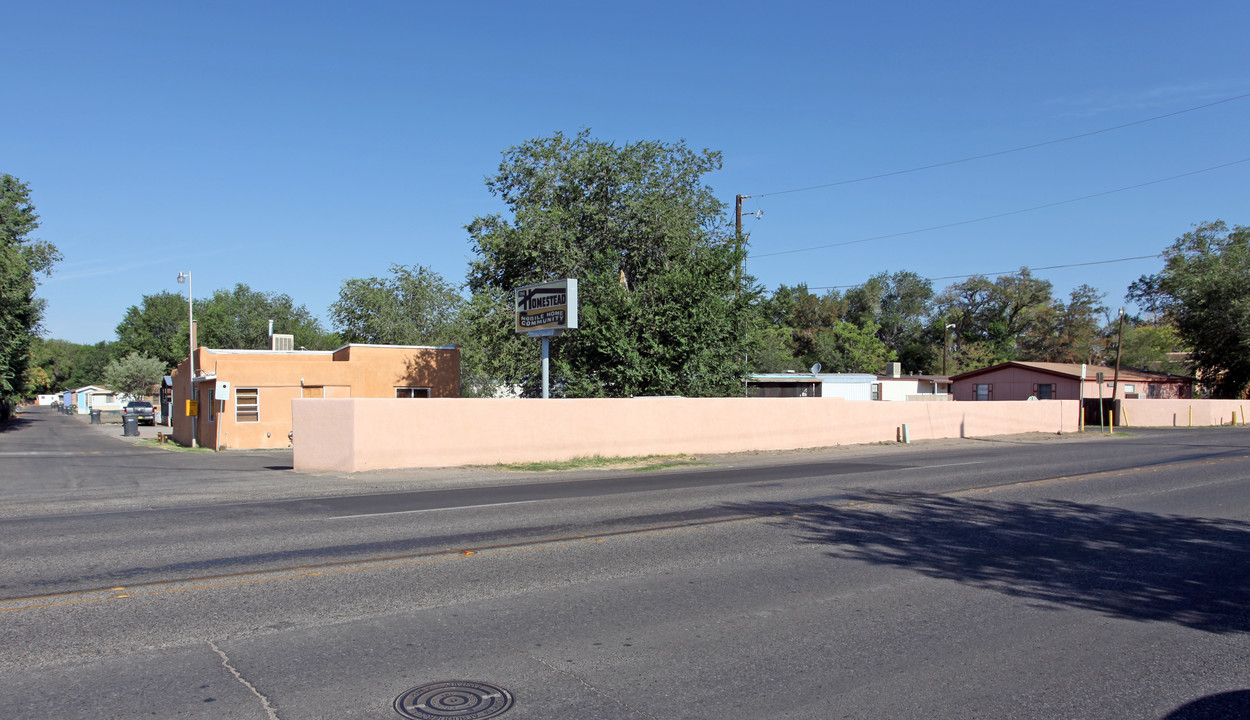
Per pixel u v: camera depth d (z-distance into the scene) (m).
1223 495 13.16
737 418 23.81
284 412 29.64
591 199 28.53
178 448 31.47
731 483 15.12
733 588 6.89
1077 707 4.42
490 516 10.80
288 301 86.31
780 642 5.47
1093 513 11.16
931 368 80.75
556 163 28.64
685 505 11.88
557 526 9.93
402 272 57.16
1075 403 37.12
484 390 43.47
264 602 6.31
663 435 22.14
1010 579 7.31
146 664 4.91
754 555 8.23
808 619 6.01
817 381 39.00
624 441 21.38
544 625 5.79
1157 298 64.44
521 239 26.84
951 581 7.21
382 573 7.32
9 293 41.62
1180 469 17.52
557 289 21.19
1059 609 6.37
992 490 13.71
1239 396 53.16
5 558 7.94
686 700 4.43
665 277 26.14
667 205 28.58
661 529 9.71
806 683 4.71
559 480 16.12
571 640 5.45
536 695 4.47
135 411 43.94
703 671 4.89
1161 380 54.59
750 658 5.14
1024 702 4.48
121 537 9.16
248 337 79.50
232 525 10.07
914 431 29.36
